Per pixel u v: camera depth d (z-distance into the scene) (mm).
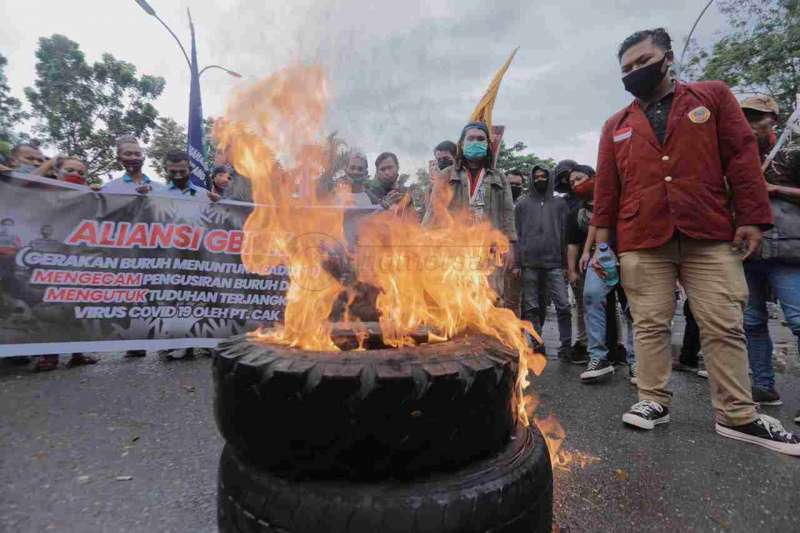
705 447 2633
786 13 15117
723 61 15898
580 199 4633
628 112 2996
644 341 2975
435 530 1239
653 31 2748
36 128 26516
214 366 1530
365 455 1284
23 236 3934
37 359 4168
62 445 2494
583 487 2188
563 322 4781
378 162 4512
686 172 2682
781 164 3021
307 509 1271
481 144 4070
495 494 1332
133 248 4262
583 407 3307
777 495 2135
